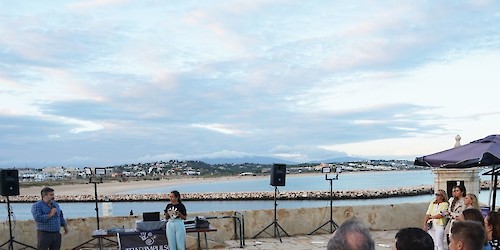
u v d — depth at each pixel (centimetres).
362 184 11312
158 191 9500
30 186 11675
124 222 1046
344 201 5772
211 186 12444
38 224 797
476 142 761
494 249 448
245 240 1082
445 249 910
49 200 805
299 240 1072
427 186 7275
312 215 1159
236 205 5738
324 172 1139
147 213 865
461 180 1152
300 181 15562
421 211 1208
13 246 965
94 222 1029
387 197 6147
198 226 877
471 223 304
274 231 1110
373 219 1188
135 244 827
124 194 7925
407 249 244
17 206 6962
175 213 811
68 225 1004
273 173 1106
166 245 840
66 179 13838
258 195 6544
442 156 756
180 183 14988
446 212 812
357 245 198
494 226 448
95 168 1018
